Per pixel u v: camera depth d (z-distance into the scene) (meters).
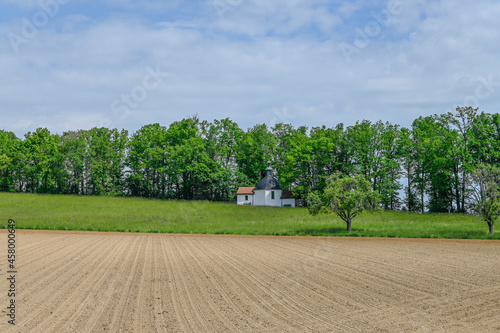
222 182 81.56
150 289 14.60
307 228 39.25
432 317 11.68
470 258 22.61
